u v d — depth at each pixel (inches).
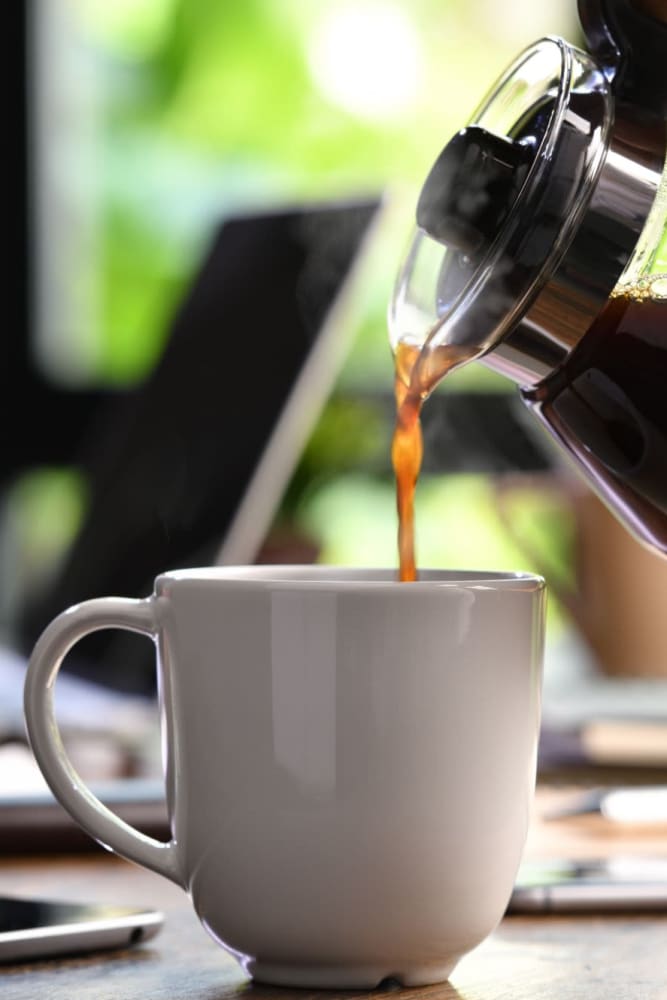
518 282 21.7
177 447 36.2
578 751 30.7
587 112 22.0
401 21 76.9
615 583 53.1
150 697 35.3
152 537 36.1
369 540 67.7
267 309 35.2
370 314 64.6
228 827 21.4
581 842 27.6
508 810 21.6
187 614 21.5
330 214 34.8
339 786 21.1
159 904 25.0
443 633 21.1
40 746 22.3
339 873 21.2
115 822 22.4
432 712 21.1
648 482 22.1
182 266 77.9
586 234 21.6
